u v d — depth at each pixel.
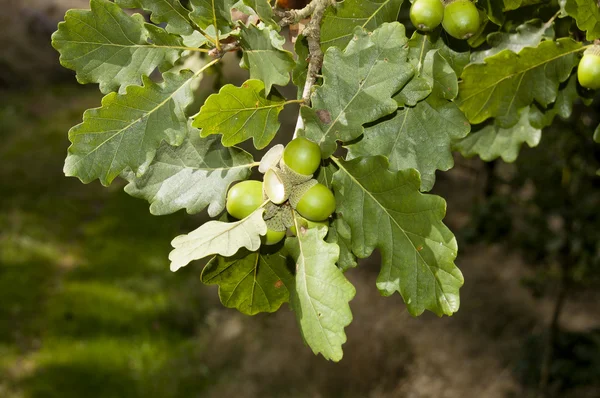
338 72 0.51
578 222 1.42
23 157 4.02
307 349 2.06
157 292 2.51
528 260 1.67
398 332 2.07
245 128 0.50
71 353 2.11
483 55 0.58
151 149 0.51
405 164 0.53
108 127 0.51
